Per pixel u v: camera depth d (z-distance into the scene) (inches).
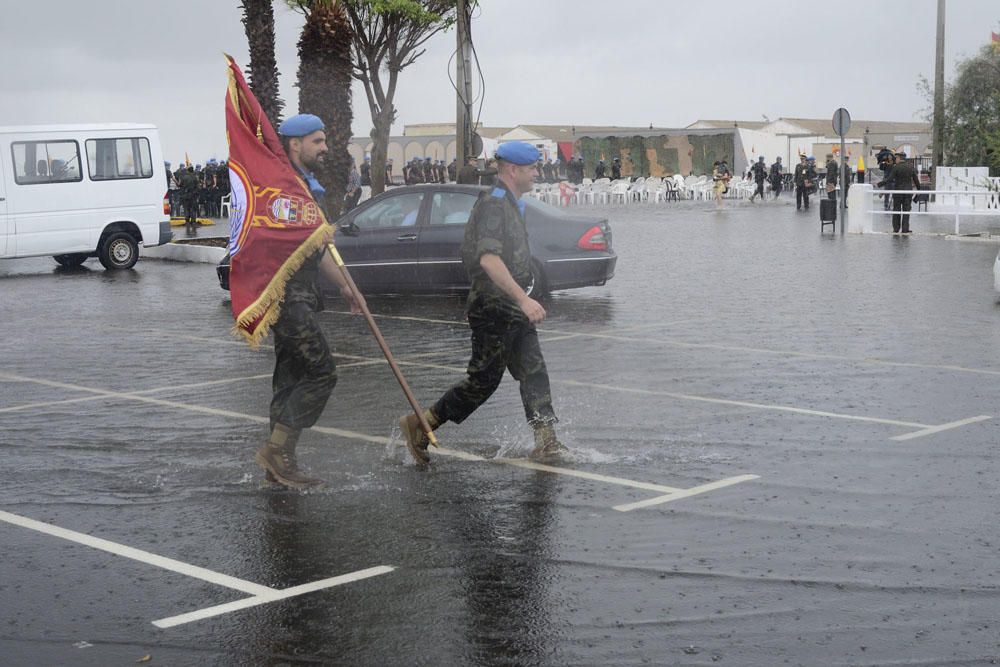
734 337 500.4
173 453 307.4
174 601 200.8
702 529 235.1
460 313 600.4
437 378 414.0
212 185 1676.9
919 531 231.6
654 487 266.2
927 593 198.4
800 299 634.2
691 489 264.1
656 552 221.6
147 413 360.2
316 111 950.4
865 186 1146.7
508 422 335.0
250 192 266.4
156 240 949.2
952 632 181.6
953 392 373.4
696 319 561.0
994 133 1380.4
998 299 620.1
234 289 267.0
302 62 951.6
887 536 228.8
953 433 315.9
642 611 192.2
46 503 261.9
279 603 199.2
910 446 302.0
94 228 923.4
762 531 233.1
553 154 2551.7
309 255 267.7
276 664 174.6
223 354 481.7
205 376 427.8
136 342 522.9
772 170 2154.3
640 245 1047.6
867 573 208.4
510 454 298.7
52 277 884.6
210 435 327.9
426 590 203.9
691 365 431.2
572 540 229.6
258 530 239.6
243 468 290.4
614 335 513.0
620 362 441.1
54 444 319.6
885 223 1337.4
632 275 783.7
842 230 1135.0
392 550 225.5
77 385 414.0
